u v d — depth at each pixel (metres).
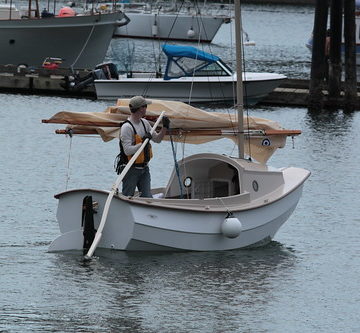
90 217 29.64
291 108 76.38
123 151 30.27
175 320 24.92
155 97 76.19
